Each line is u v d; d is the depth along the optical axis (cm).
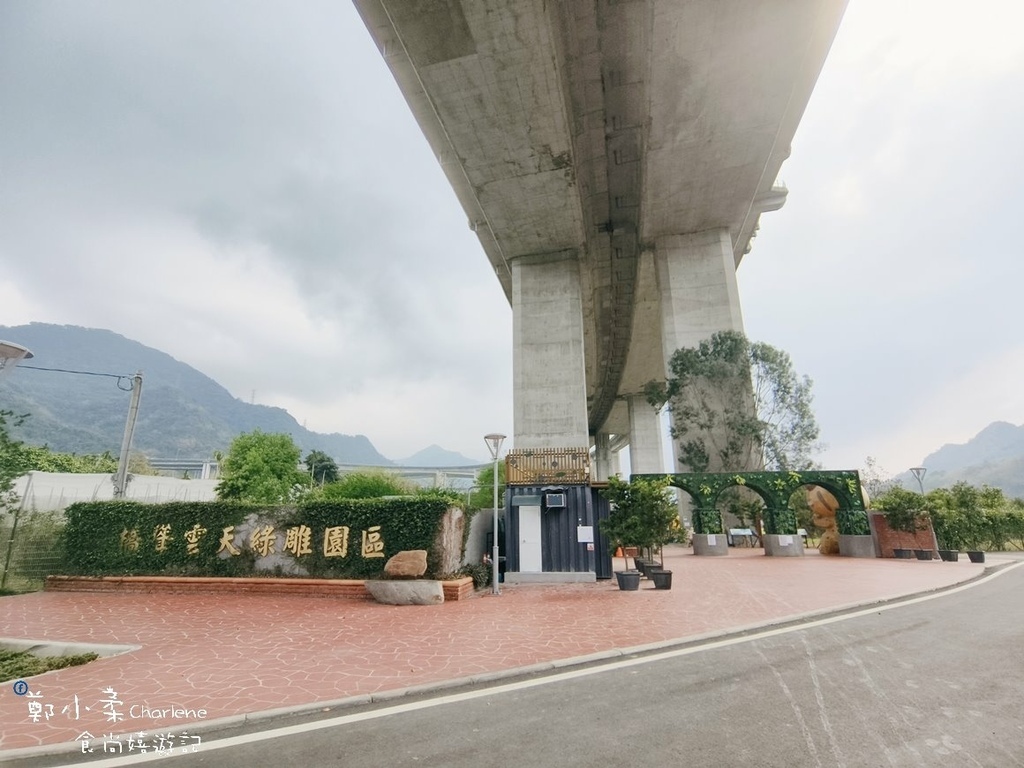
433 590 1034
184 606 1023
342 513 1186
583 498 1448
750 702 459
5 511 1265
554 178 2527
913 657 593
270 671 573
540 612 928
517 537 1444
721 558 2009
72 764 368
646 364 5494
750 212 3309
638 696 482
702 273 2920
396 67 2294
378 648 672
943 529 2181
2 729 421
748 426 2477
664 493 1302
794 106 2556
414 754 370
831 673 539
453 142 2352
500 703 474
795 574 1431
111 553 1264
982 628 734
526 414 2781
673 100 2181
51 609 994
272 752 380
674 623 806
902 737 381
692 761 348
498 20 1836
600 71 2344
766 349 2609
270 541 1209
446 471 9188
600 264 3678
